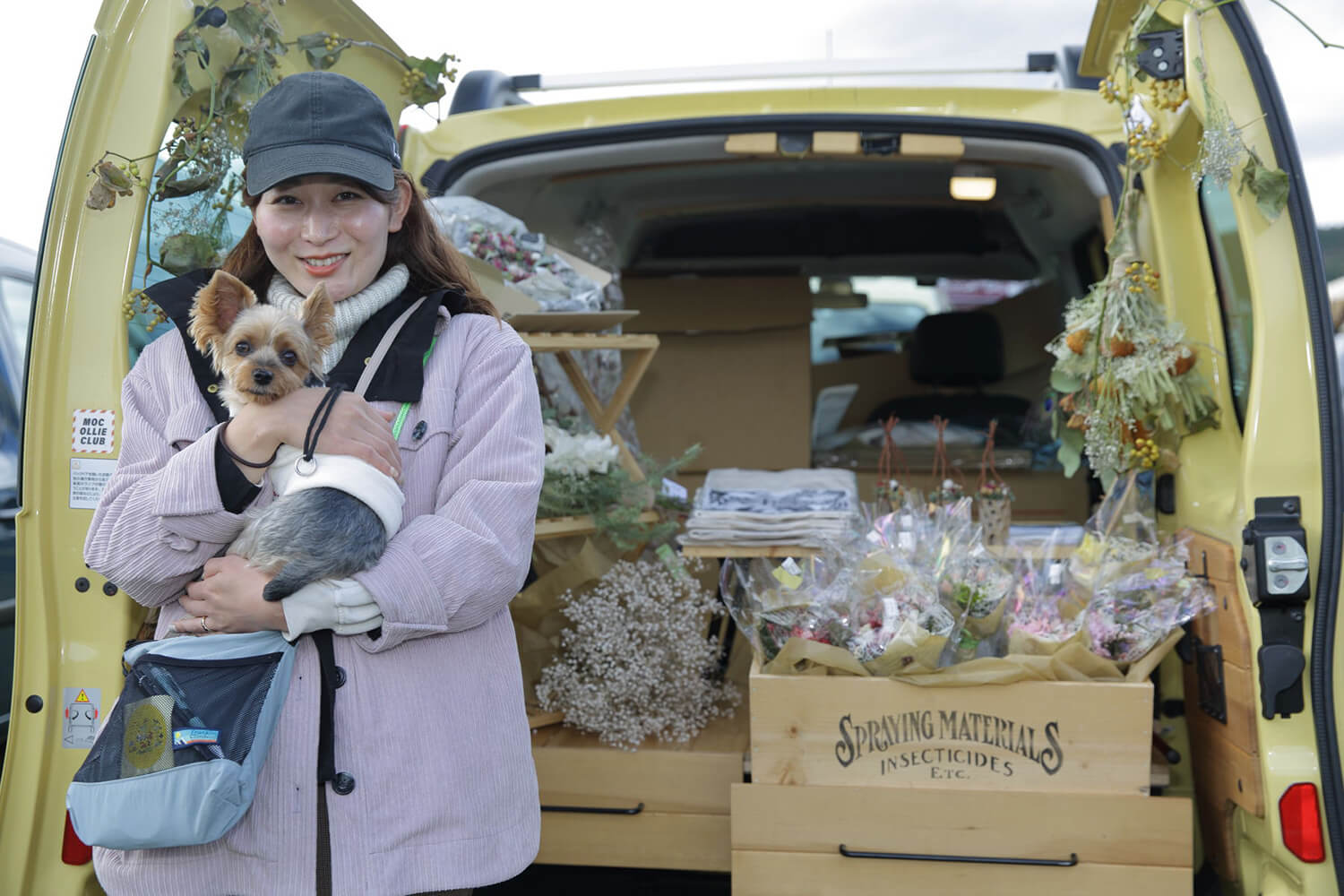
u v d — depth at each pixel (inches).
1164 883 89.5
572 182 153.6
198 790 53.2
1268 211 86.0
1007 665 91.2
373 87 110.0
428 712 59.9
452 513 61.2
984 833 91.4
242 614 56.9
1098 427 103.0
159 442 63.2
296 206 64.3
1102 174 119.4
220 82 85.4
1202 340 103.0
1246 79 86.4
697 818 102.8
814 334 205.3
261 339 58.7
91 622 78.9
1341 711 83.3
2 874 77.5
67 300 79.1
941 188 167.9
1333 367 85.3
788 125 124.0
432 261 72.1
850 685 93.1
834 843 93.0
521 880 107.6
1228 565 90.0
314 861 57.8
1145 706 90.2
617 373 146.6
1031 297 196.1
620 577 112.4
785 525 114.7
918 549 103.0
